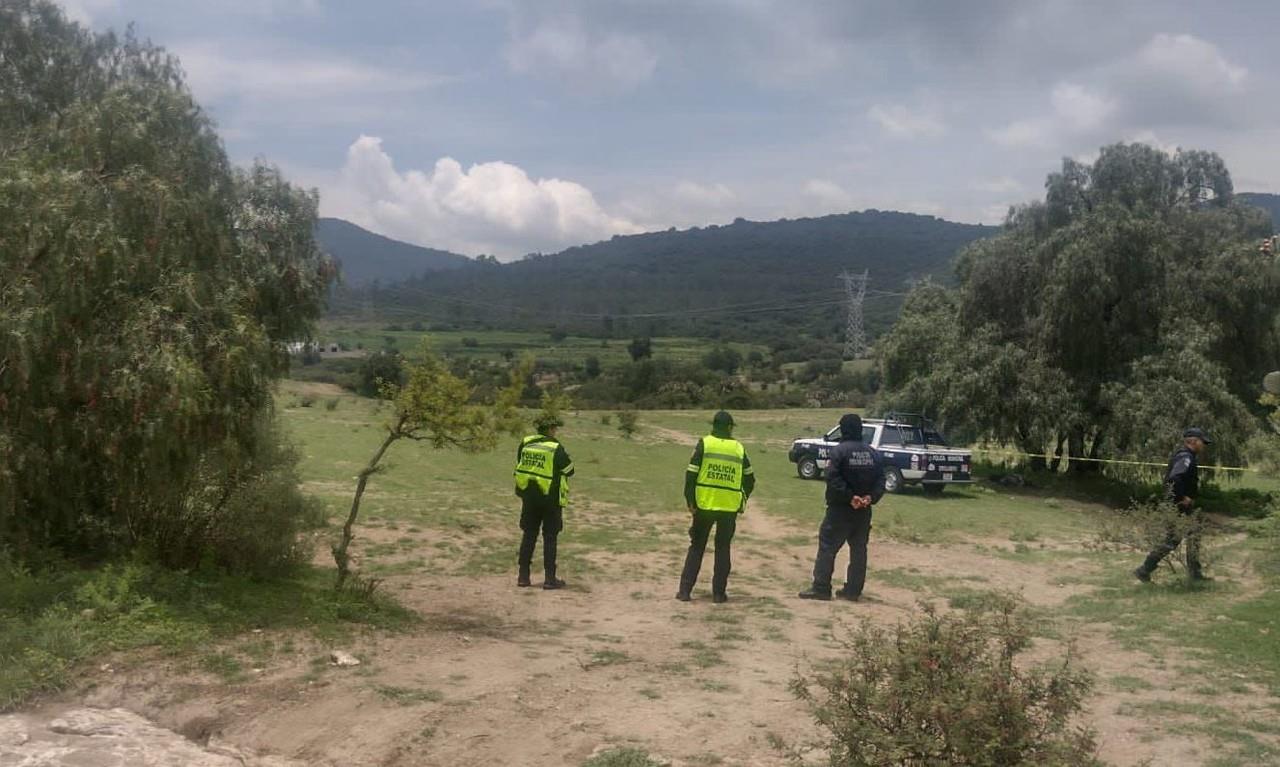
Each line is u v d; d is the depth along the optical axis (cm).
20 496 757
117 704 580
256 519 941
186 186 841
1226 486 2820
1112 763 517
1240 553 1393
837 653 784
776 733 544
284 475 979
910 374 3181
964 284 3191
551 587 1098
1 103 866
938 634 417
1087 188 2933
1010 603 545
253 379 781
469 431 870
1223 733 569
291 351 967
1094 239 2636
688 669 705
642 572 1240
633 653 764
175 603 760
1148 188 2880
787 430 4738
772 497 2155
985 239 3178
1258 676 712
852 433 1093
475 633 817
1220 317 2636
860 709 402
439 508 1664
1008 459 2984
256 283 893
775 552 1464
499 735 530
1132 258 2617
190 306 760
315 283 965
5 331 682
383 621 816
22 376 690
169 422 718
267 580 938
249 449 830
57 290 715
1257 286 2573
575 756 504
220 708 564
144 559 817
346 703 571
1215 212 2884
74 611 705
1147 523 1144
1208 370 2453
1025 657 767
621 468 2695
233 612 771
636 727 550
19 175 730
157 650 661
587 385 8375
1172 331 2586
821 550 1095
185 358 723
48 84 904
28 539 802
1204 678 709
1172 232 2778
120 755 501
